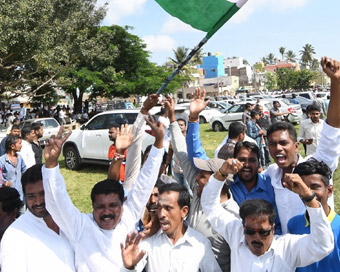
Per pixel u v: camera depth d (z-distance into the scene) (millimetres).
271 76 71812
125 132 2789
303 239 2094
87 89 24016
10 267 1997
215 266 2473
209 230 2744
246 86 73500
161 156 2592
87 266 2184
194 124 3109
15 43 13930
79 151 9734
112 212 2258
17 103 29719
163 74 26656
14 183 5211
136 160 3045
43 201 2162
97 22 18578
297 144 2605
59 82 18250
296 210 2516
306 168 2232
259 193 2764
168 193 2422
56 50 15898
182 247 2441
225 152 3840
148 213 2902
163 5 2627
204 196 2475
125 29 25234
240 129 4680
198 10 2539
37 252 2068
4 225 2729
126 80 24016
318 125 6855
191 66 56906
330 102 2373
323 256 2002
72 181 8695
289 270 2133
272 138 2555
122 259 2082
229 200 2744
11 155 5242
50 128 15008
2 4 13453
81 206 6676
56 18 16406
